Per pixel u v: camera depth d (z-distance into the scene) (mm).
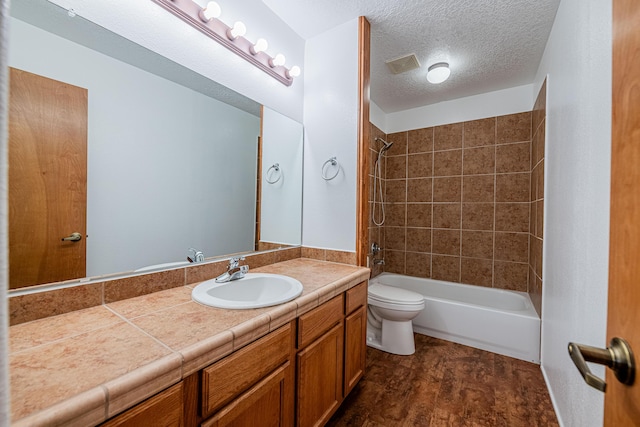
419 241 3051
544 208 1821
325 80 1909
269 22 1703
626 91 412
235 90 1545
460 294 2768
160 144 1218
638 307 372
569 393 1252
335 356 1330
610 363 412
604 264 877
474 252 2758
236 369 798
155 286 1135
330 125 1884
